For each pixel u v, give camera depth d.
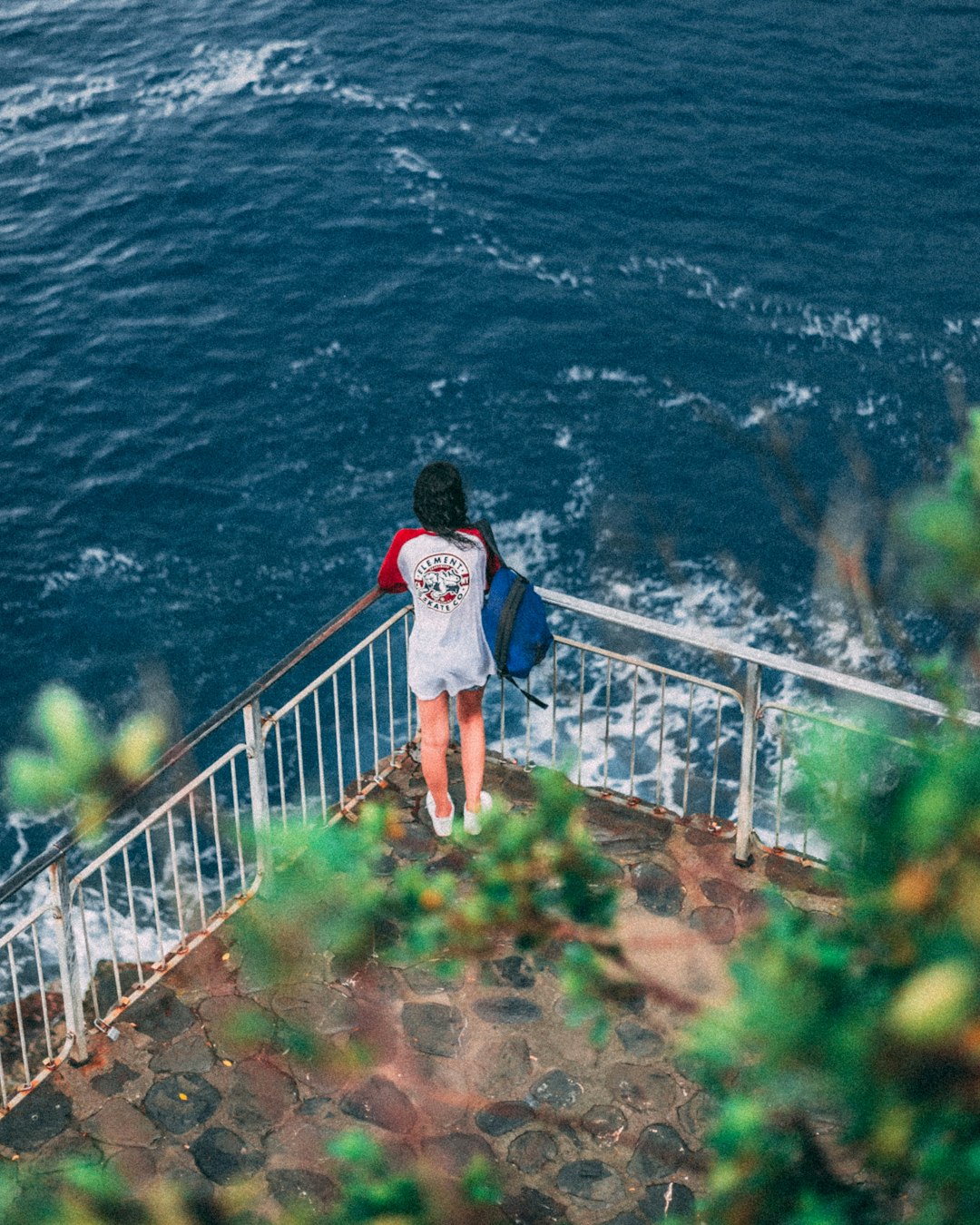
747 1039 1.60
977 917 1.42
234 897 6.30
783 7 51.09
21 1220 1.66
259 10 51.38
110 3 53.03
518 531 27.83
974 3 52.00
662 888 6.43
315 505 28.64
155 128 43.53
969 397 31.86
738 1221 1.73
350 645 25.44
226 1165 5.31
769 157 41.44
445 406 31.22
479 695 6.29
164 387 31.61
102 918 18.84
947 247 37.56
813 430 30.52
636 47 47.88
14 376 31.83
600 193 39.28
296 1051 2.55
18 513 28.14
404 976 5.99
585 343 33.28
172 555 27.42
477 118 43.25
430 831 6.72
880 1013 1.51
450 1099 5.50
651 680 23.48
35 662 25.14
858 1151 1.60
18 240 37.41
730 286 35.56
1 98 46.22
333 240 36.94
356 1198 1.80
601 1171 5.20
